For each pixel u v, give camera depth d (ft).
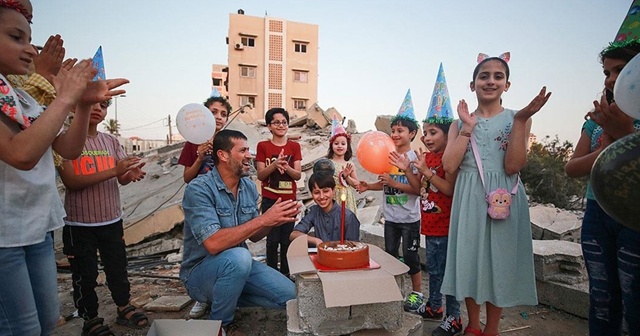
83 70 5.22
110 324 10.00
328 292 6.07
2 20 5.03
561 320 10.13
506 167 7.95
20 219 5.38
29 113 5.57
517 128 7.70
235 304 8.77
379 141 10.70
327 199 10.85
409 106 12.05
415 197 11.04
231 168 9.04
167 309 10.82
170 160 33.06
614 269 6.44
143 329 9.70
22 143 4.67
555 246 11.93
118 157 10.21
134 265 17.93
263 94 99.71
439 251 9.59
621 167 3.69
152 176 29.81
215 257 8.73
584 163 6.52
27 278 5.54
